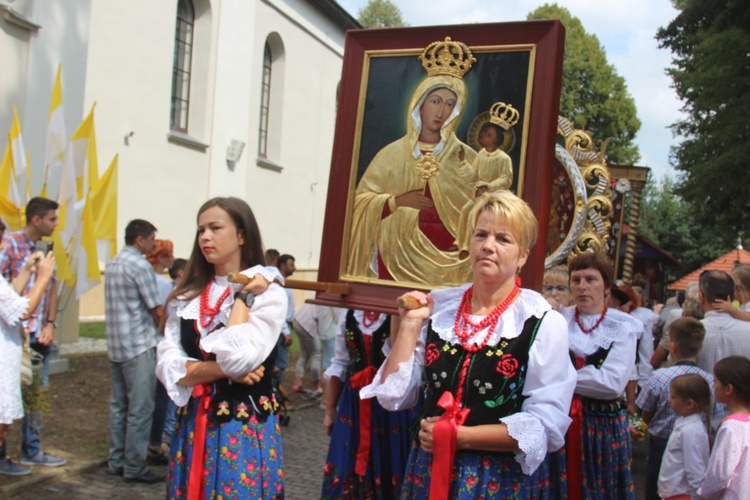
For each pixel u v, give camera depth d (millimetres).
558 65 3029
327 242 3447
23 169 8172
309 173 22625
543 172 2977
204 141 16562
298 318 9273
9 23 9508
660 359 6441
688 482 3814
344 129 3455
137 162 14180
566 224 7227
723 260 24359
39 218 5656
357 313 4094
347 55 3477
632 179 7930
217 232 3049
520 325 2355
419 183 3248
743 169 16953
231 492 2846
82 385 8164
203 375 2904
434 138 3230
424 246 3209
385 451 3969
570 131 7293
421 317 2514
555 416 2262
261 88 19500
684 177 21000
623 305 5125
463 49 3193
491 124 3115
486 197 2441
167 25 14789
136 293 5504
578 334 3648
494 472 2301
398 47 3373
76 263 8469
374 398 3975
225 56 17125
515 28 3107
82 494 5141
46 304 5688
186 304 3127
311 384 9602
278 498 2992
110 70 13266
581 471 3465
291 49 20781
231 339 2832
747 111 16219
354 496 4004
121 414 5621
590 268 3668
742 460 3270
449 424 2271
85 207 8250
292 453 6848
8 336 4367
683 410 3912
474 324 2416
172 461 3025
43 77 10023
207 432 2902
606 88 35688
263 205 19766
